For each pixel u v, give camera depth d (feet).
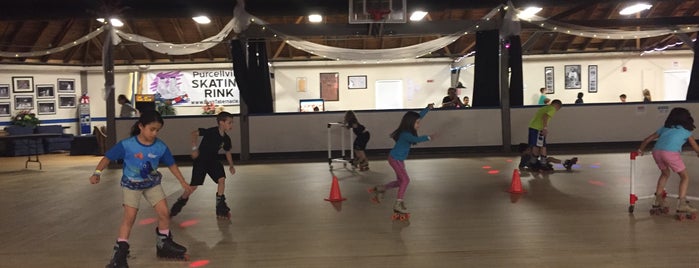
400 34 35.86
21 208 20.06
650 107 38.55
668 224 14.88
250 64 37.47
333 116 37.60
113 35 35.99
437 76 59.00
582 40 57.41
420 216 16.87
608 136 38.50
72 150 48.34
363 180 25.43
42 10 32.04
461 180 24.47
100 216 18.20
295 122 37.47
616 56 58.75
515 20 35.53
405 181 16.57
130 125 36.91
